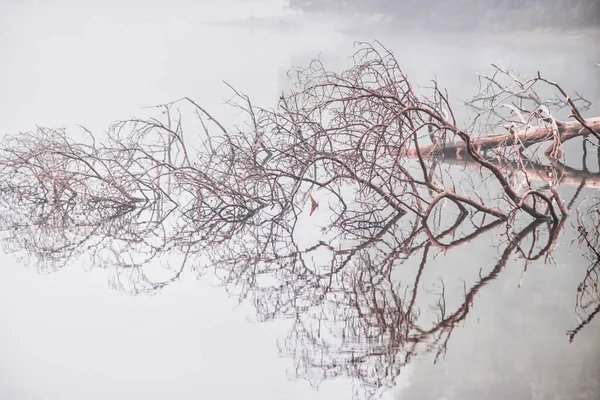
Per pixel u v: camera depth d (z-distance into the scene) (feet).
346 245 44.39
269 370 26.86
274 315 32.55
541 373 25.58
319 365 26.91
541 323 30.22
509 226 46.44
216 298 35.42
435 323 30.63
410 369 26.43
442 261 39.73
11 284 38.63
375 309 32.68
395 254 41.65
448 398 23.63
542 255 40.11
